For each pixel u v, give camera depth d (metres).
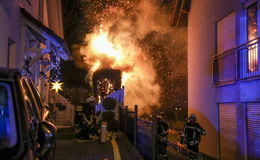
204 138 13.78
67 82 28.66
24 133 3.07
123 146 11.07
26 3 11.38
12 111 3.19
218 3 12.72
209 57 13.52
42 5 15.08
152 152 8.11
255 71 10.19
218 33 12.84
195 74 15.12
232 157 11.34
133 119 11.98
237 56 11.02
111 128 14.28
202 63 14.30
